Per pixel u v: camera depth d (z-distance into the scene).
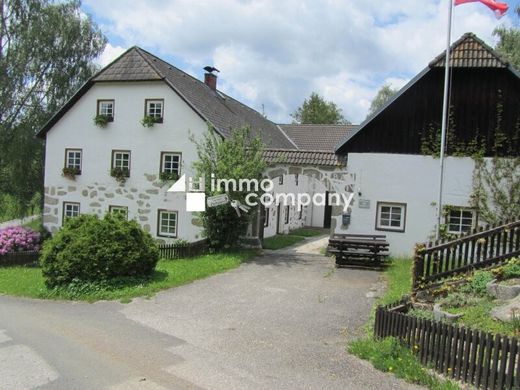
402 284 11.63
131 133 20.12
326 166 16.70
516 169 14.78
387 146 16.14
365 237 15.85
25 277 13.98
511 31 24.50
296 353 7.04
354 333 8.11
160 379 5.94
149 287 11.43
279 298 10.66
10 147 24.88
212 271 13.66
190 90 20.81
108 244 11.81
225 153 16.48
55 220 21.48
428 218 15.73
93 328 8.36
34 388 5.61
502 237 9.19
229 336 7.88
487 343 5.76
